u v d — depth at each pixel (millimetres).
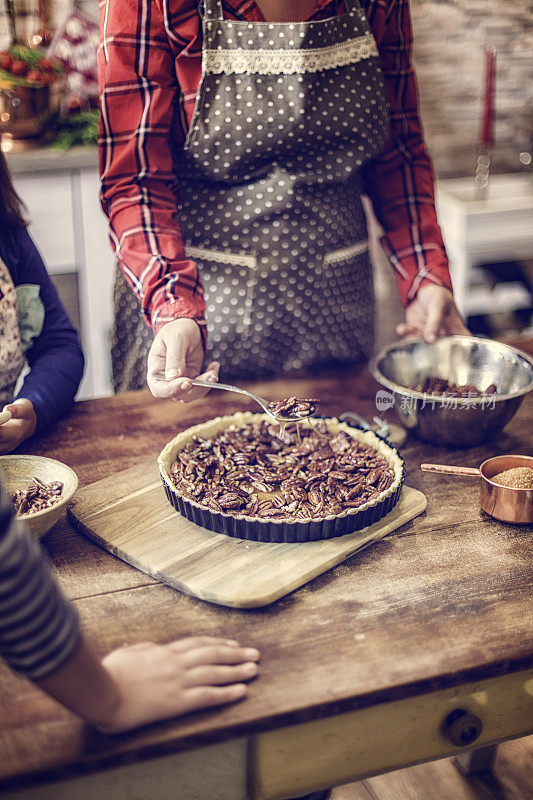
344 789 1658
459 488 1299
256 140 1528
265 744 901
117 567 1104
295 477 1235
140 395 1602
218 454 1297
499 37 3248
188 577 1053
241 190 1595
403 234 1718
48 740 831
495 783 1668
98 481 1286
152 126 1487
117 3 1437
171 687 845
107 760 818
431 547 1147
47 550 1140
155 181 1511
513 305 3389
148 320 1459
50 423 1474
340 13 1527
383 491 1190
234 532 1130
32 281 1572
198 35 1461
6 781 793
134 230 1479
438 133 3373
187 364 1406
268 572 1062
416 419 1390
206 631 982
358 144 1596
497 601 1036
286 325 1681
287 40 1476
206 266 1639
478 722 972
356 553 1134
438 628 986
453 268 3178
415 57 3205
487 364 1520
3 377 1533
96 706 796
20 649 726
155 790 909
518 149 3494
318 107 1527
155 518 1188
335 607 1024
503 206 3062
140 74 1468
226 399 1574
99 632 978
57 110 2637
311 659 935
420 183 1723
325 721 915
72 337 1603
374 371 1452
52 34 2844
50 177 2596
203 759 906
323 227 1632
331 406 1542
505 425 1396
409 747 976
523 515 1181
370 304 1831
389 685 896
